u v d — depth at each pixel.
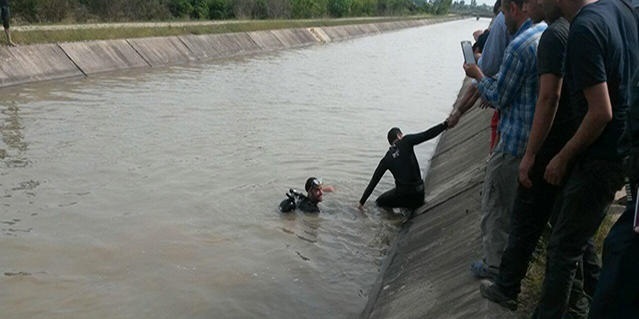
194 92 18.92
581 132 3.32
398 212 9.02
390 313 5.75
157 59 26.14
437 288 5.61
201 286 6.27
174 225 7.87
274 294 6.22
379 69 29.44
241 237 7.67
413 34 67.75
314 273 6.81
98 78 21.09
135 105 16.06
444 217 7.70
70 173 9.78
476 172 8.97
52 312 5.60
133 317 5.60
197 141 12.36
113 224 7.77
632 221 2.81
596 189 3.43
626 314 2.79
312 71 26.92
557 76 3.64
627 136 2.89
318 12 60.03
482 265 5.21
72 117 14.07
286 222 8.30
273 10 47.94
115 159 10.70
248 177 10.13
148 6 34.84
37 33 21.34
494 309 4.47
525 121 4.55
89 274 6.39
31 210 8.10
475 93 7.29
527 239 4.18
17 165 10.08
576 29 3.29
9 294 5.89
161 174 9.98
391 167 8.93
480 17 170.00
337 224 8.41
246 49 34.31
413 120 16.59
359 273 6.93
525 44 4.41
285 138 13.17
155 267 6.64
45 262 6.61
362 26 62.16
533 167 3.97
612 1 3.46
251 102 17.64
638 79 2.81
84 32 23.70
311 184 8.80
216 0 41.53
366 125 15.32
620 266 2.80
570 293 4.04
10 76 18.33
